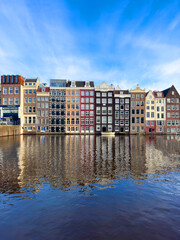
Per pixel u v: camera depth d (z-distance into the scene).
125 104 65.56
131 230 5.71
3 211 6.91
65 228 5.82
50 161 15.57
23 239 5.33
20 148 24.42
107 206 7.30
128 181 10.32
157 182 10.18
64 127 64.19
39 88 64.62
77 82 67.56
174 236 5.43
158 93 67.12
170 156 18.23
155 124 65.62
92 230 5.71
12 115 60.31
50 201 7.74
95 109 64.75
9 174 11.56
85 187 9.36
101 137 49.19
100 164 14.48
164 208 7.17
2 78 60.81
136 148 24.72
